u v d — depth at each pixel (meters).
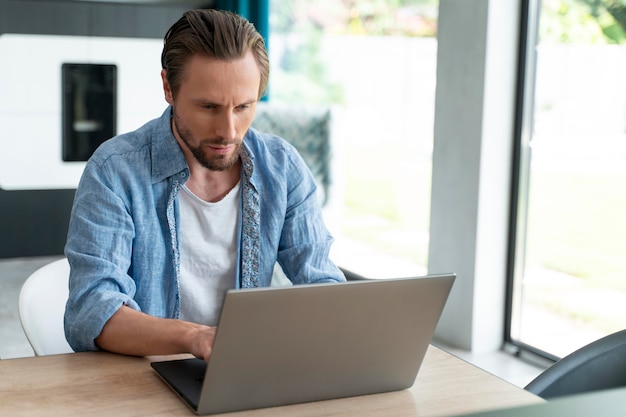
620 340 1.74
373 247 5.65
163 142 1.71
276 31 5.94
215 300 1.79
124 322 1.51
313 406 1.31
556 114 3.55
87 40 5.30
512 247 3.80
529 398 1.37
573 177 3.47
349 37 5.92
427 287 1.31
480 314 3.83
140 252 1.70
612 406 0.78
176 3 5.75
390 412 1.30
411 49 5.39
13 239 5.38
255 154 1.84
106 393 1.32
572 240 3.50
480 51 3.68
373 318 1.30
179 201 1.75
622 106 3.22
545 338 3.69
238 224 1.79
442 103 3.93
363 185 5.75
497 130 3.72
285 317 1.23
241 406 1.27
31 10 5.16
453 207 3.90
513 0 3.65
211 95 1.53
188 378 1.36
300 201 1.87
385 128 5.59
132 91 5.45
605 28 3.29
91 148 5.44
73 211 1.66
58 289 1.84
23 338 3.95
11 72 5.18
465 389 1.41
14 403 1.27
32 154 5.31
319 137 5.15
